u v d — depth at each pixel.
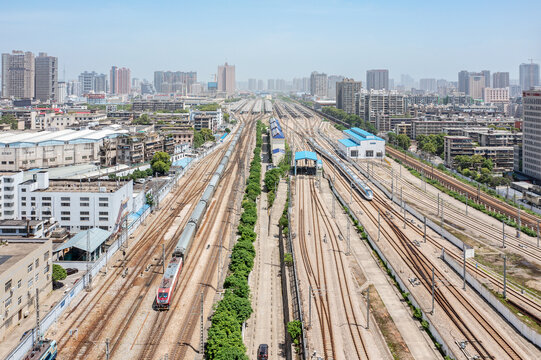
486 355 107.81
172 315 127.38
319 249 177.50
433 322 122.31
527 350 110.12
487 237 190.00
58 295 140.00
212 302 134.88
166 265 161.25
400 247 178.38
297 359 107.38
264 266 166.50
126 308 131.00
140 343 113.62
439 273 154.75
